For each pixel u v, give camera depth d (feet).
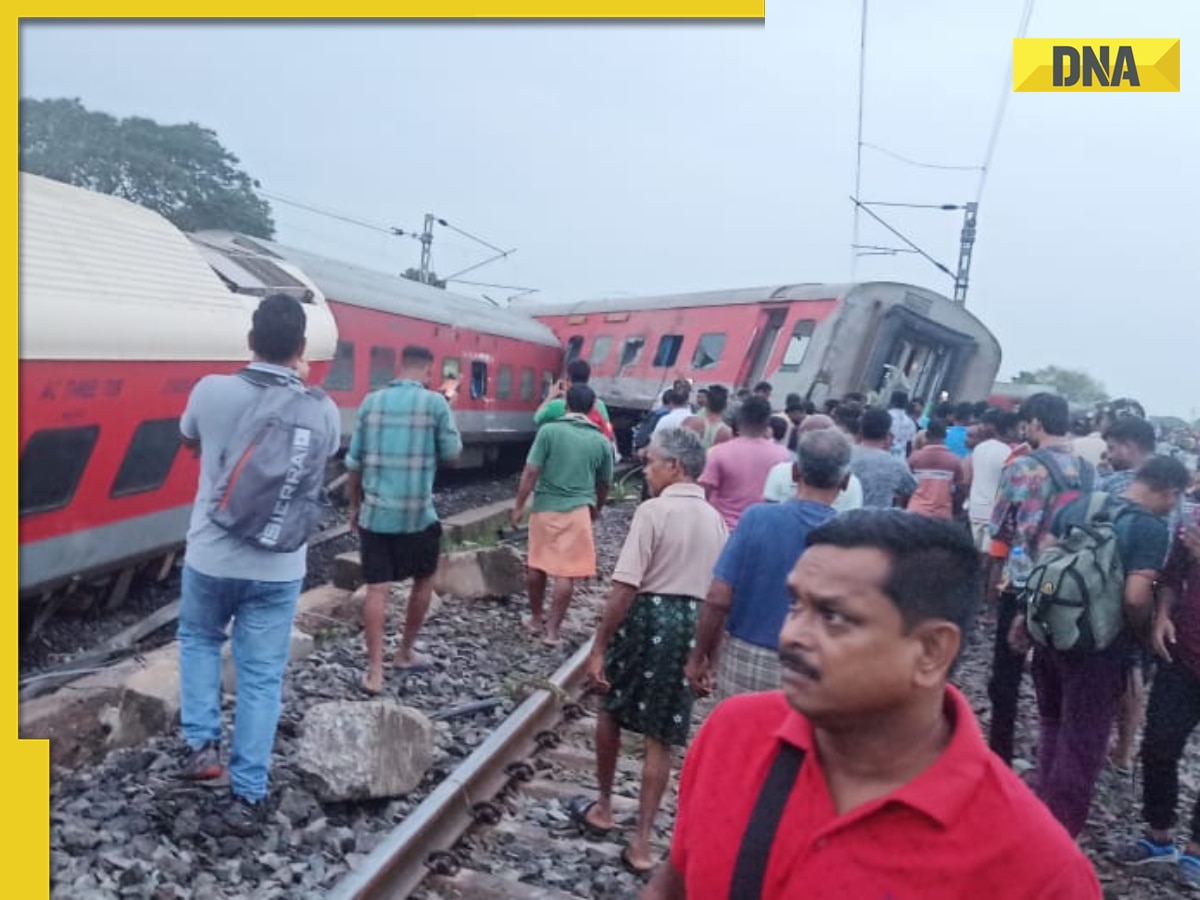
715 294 68.54
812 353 56.65
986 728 22.65
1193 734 24.36
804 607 5.42
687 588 14.39
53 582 21.63
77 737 16.31
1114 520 14.60
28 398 19.10
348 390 48.24
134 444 22.85
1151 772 15.88
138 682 16.84
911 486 20.63
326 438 14.28
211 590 13.91
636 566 14.14
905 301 57.11
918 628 5.20
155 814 13.67
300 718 18.03
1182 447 55.52
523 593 29.37
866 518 5.42
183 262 25.31
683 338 69.77
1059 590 14.34
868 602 5.20
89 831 12.94
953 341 59.16
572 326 84.69
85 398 20.66
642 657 14.44
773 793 5.41
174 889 12.16
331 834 13.97
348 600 26.27
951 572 5.28
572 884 13.99
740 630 13.16
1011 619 18.26
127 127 140.67
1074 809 14.55
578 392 24.57
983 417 29.30
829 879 5.08
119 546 23.63
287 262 43.78
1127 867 16.01
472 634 25.50
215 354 25.00
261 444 13.61
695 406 59.57
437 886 13.53
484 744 17.34
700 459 14.76
